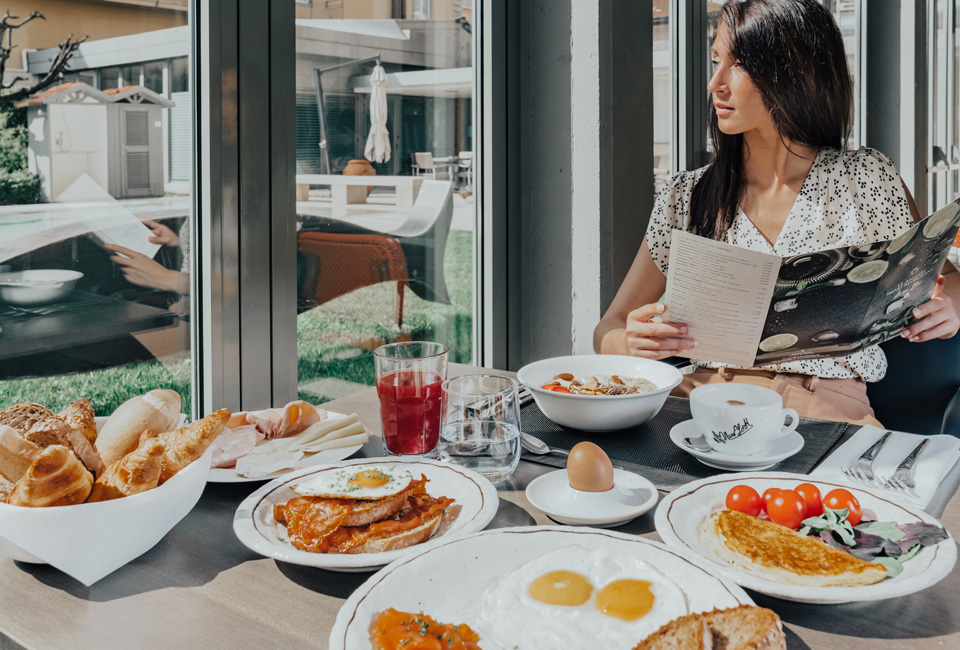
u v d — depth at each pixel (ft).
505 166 6.94
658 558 1.99
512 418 2.92
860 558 2.07
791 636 1.84
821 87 4.75
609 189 6.76
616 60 6.63
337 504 2.35
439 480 2.71
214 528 2.54
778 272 3.60
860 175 4.96
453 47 6.50
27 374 4.12
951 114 13.82
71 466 2.12
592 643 1.70
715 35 4.96
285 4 4.62
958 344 4.99
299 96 5.22
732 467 2.97
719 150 5.15
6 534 2.07
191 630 1.92
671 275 3.93
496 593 1.90
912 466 2.85
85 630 1.92
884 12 11.77
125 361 4.49
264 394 4.82
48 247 4.10
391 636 1.70
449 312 6.84
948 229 3.64
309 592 2.11
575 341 7.10
